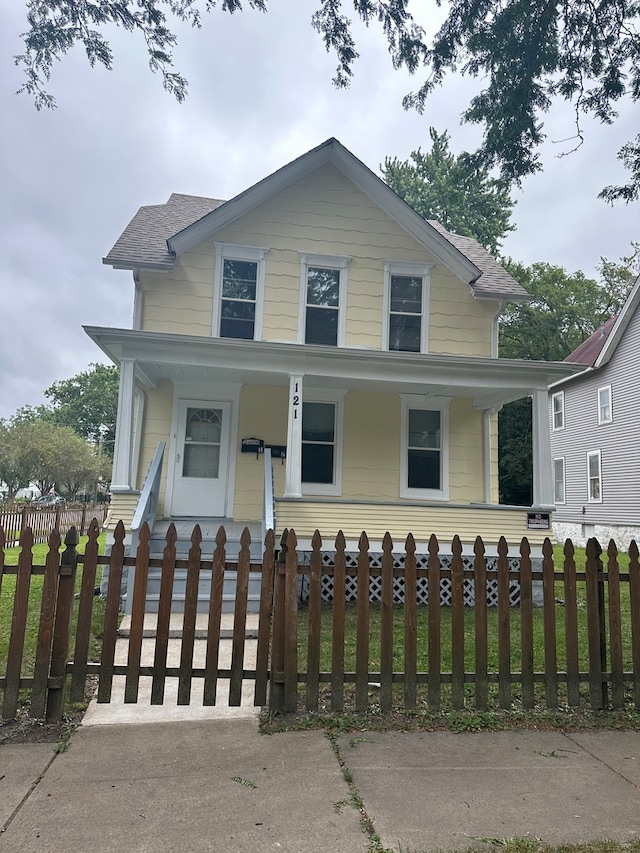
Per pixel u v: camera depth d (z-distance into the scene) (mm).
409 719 3850
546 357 30125
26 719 3713
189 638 3793
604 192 7695
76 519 18531
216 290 10414
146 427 10070
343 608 3951
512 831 2561
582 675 4133
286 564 3955
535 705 4156
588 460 21109
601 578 4254
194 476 10086
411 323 11141
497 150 6980
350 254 10977
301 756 3295
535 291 30562
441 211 30859
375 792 2896
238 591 3879
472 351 11180
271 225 10773
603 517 20016
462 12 6129
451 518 8789
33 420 55406
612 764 3301
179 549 8172
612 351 19609
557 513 23406
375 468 10672
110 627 3748
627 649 6277
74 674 3707
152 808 2693
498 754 3393
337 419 10633
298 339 10625
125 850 2365
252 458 10250
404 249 11188
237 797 2814
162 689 3764
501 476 26281
